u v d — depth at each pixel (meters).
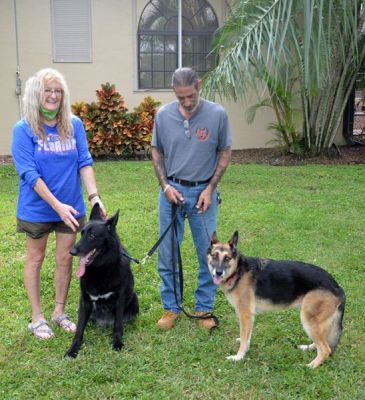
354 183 9.99
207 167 4.22
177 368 3.73
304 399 3.34
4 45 13.04
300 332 4.30
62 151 4.03
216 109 4.10
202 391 3.46
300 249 6.20
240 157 13.36
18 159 3.95
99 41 13.49
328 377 3.57
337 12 9.58
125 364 3.75
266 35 9.16
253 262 3.90
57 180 4.06
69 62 13.46
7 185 9.77
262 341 4.14
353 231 6.93
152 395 3.38
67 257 4.33
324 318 3.66
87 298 4.01
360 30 10.51
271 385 3.51
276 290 3.78
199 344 4.07
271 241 6.49
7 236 6.65
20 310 4.61
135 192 9.21
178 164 4.20
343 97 12.57
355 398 3.34
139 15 13.55
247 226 7.14
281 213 7.79
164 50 13.98
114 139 13.15
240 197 8.86
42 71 3.91
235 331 4.34
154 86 14.19
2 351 3.92
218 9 13.89
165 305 4.45
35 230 4.11
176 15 13.82
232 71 9.38
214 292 4.49
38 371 3.65
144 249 6.22
